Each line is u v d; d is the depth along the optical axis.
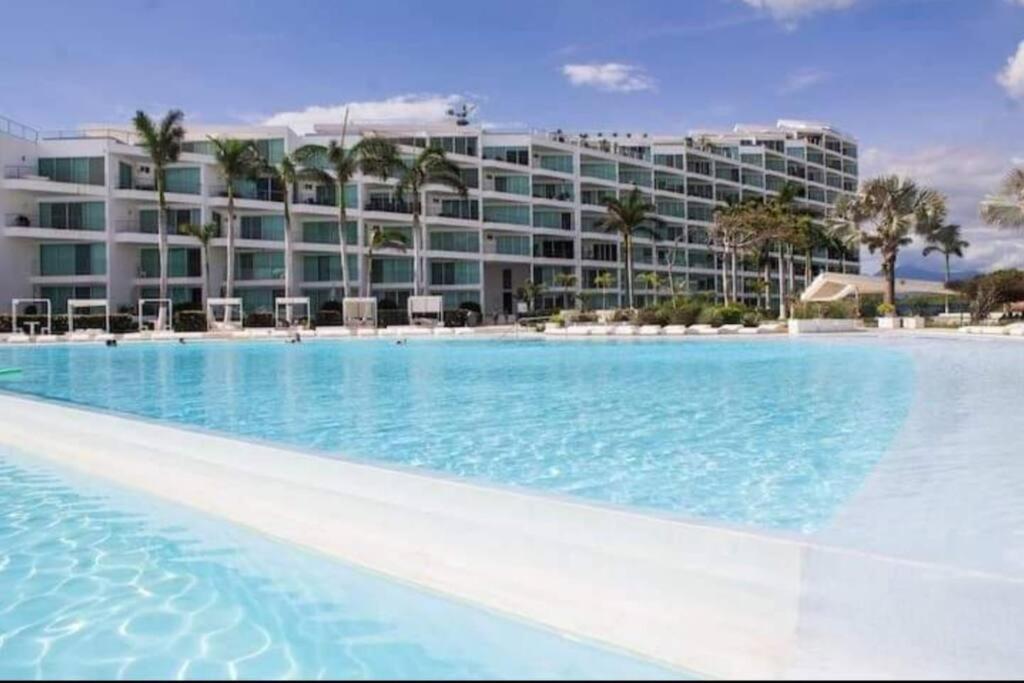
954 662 3.66
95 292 54.66
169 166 57.22
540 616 4.45
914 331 37.53
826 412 12.41
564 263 76.44
